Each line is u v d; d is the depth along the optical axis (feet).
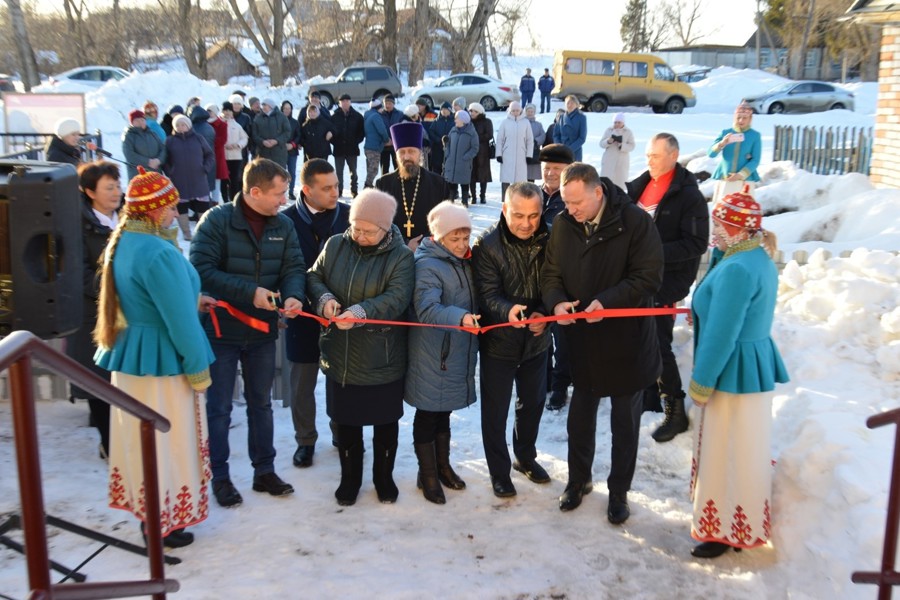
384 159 54.54
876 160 35.06
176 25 140.15
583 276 13.19
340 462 15.65
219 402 14.48
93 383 7.88
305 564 12.62
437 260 14.03
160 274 11.63
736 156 28.50
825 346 16.22
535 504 14.61
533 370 14.88
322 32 131.64
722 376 11.92
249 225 14.24
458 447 17.20
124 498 12.64
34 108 42.45
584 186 12.50
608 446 16.88
